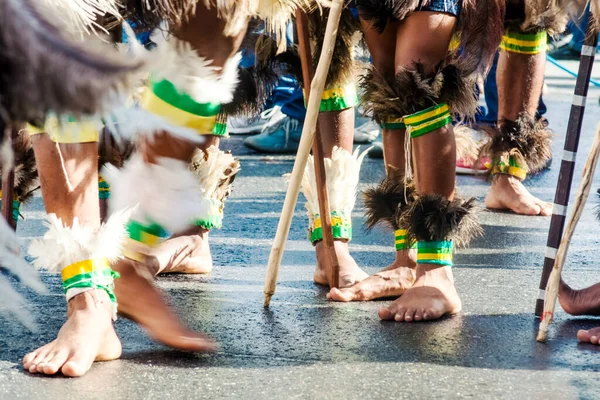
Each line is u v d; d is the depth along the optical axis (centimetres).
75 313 293
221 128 396
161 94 284
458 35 346
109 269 297
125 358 301
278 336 325
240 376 287
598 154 303
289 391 275
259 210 545
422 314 342
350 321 343
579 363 301
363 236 489
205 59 295
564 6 324
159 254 390
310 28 373
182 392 273
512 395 273
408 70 331
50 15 162
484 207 553
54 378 281
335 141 384
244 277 405
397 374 289
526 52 503
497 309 361
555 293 320
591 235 491
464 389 278
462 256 446
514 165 536
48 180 284
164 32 299
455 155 344
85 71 159
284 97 721
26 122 165
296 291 384
